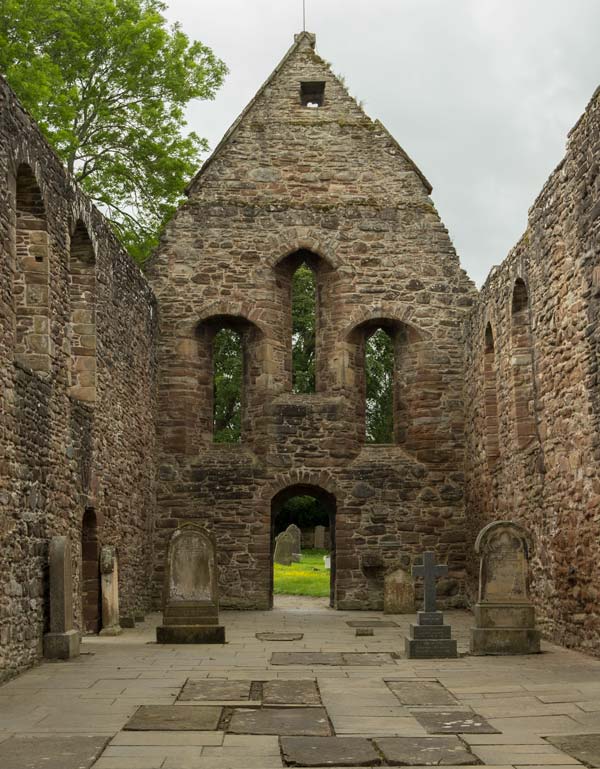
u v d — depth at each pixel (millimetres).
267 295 23500
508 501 18516
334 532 23250
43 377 13383
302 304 37719
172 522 22734
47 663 12633
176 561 15422
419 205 24109
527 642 13602
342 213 23922
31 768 7043
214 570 15438
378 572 22828
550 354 15508
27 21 23594
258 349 23484
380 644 15031
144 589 21172
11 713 9164
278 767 7184
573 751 7605
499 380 19359
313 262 24203
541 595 15977
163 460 22906
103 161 26438
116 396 18391
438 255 23891
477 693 10258
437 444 23234
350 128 24500
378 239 23875
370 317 23547
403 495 23062
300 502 43219
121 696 10078
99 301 17047
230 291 23453
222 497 22875
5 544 11445
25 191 13578
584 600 13781
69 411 14859
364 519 22953
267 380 23250
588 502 13664
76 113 24750
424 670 11984
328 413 23297
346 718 8945
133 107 26078
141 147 26016
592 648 13359
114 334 18281
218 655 13523
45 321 13750
